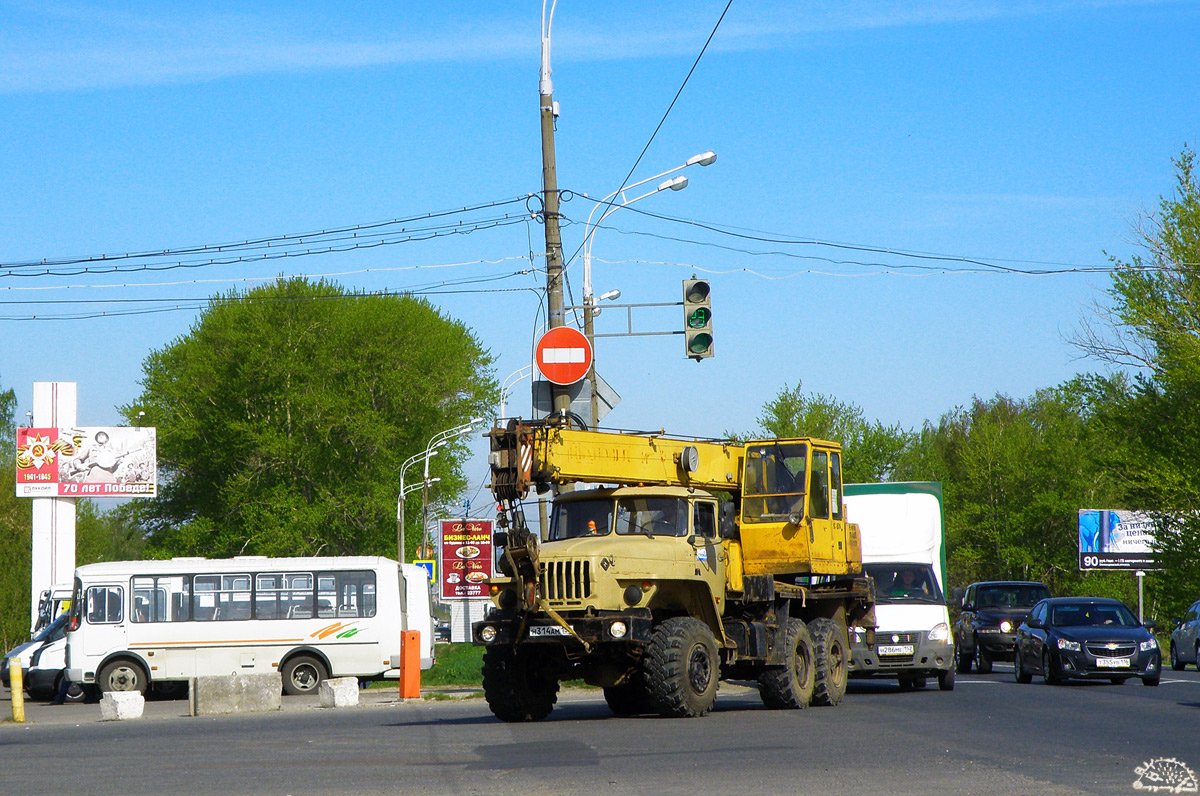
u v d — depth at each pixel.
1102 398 47.41
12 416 81.06
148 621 29.69
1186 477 44.16
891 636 22.44
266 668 29.98
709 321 19.70
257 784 9.93
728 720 14.99
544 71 20.19
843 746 11.91
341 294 62.72
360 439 60.81
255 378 59.88
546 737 13.30
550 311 19.98
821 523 17.97
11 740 16.42
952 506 84.56
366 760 11.55
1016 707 17.41
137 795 9.41
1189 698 19.56
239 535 60.22
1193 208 44.34
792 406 68.00
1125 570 66.81
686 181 22.34
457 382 62.66
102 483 52.09
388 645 30.45
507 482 15.62
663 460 17.17
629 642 15.07
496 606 15.62
